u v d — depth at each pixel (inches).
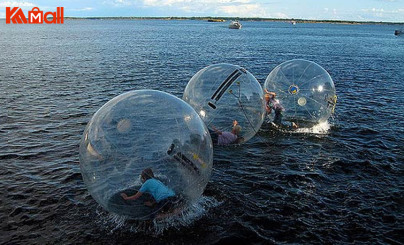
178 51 1545.3
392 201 280.2
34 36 2544.3
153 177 214.4
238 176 318.0
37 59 1153.4
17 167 331.3
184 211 249.8
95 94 645.3
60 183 300.8
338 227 245.6
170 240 226.2
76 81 767.1
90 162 216.4
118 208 221.3
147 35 2923.2
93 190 223.3
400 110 566.9
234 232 236.4
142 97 228.1
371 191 295.7
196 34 3255.4
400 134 445.7
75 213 255.3
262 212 260.7
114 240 225.8
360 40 2827.3
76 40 2154.3
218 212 258.1
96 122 219.9
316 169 337.1
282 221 250.7
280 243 228.1
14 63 1042.7
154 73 897.5
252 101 362.9
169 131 215.6
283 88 435.8
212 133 366.6
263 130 434.3
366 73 981.8
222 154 363.6
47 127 448.8
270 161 352.5
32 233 232.8
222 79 362.6
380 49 1941.4
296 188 298.8
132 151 209.9
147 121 215.8
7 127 444.8
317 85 428.5
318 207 269.6
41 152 368.2
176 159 216.1
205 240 227.9
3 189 288.7
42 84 727.1
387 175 327.6
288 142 403.2
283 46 2000.5
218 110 358.0
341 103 602.5
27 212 256.4
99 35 2800.2
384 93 703.1
